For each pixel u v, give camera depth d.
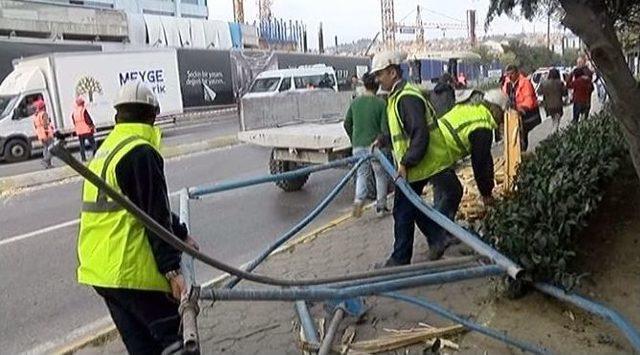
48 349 4.23
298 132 8.88
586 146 6.05
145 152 2.59
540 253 3.91
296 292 2.36
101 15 30.59
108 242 2.62
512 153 6.58
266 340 3.94
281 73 20.27
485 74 48.12
